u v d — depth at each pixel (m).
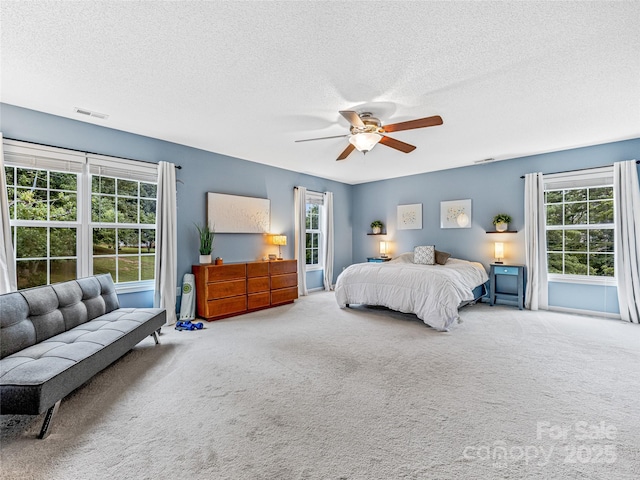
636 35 1.95
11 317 2.11
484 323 4.05
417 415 1.92
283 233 5.84
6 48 2.10
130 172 3.81
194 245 4.50
